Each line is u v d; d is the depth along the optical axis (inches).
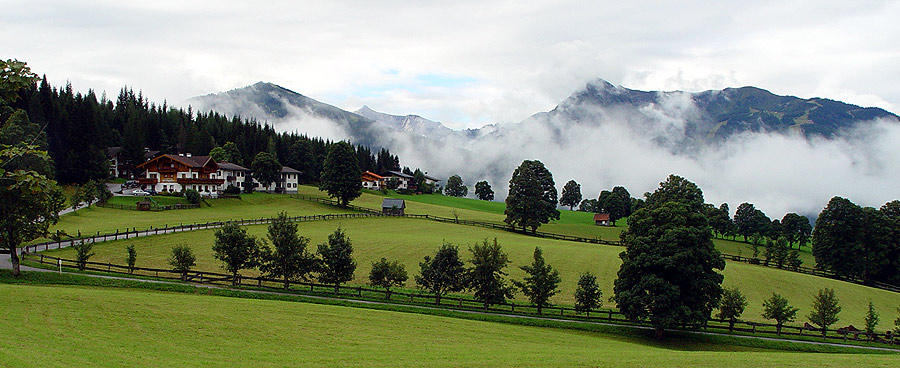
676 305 1871.3
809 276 3339.1
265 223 3777.1
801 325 2252.7
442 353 1304.1
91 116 5487.2
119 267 2249.0
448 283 2106.3
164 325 1364.4
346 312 1734.7
